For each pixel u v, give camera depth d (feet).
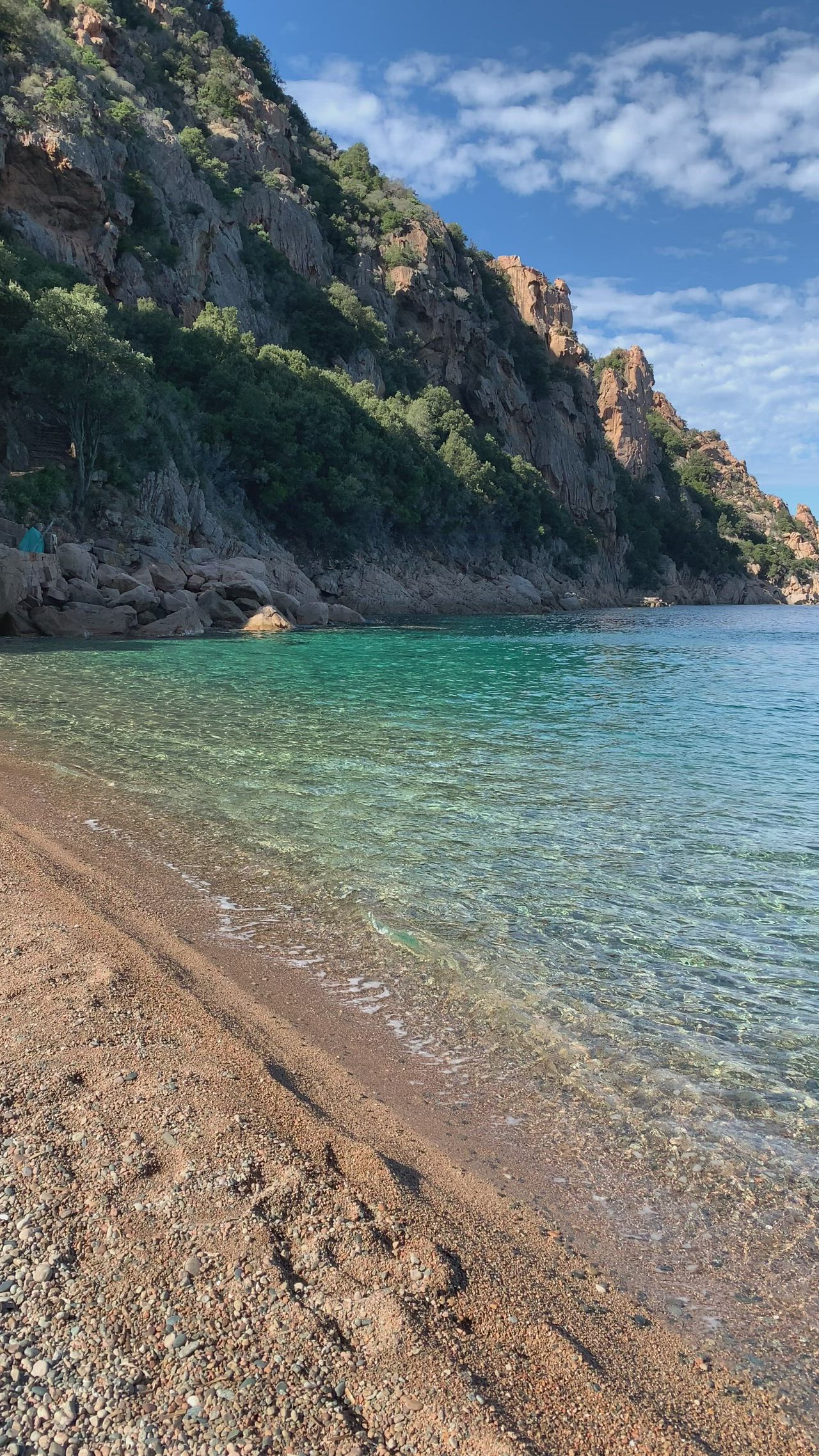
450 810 35.83
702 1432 8.98
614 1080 16.80
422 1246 11.29
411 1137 14.39
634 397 606.96
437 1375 9.10
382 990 20.16
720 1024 19.15
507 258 472.85
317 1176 12.39
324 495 230.07
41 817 33.12
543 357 451.53
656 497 539.70
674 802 37.99
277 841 31.12
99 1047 15.62
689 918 25.09
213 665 88.99
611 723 59.62
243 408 201.87
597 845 31.63
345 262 355.15
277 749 47.14
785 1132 15.30
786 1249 12.35
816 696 76.69
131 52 287.28
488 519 319.27
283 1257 10.67
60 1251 10.46
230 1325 9.53
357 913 24.71
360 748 48.03
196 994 18.66
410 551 274.36
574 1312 10.69
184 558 158.30
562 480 433.07
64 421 148.36
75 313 135.33
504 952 22.49
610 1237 12.41
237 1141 12.94
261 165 325.21
